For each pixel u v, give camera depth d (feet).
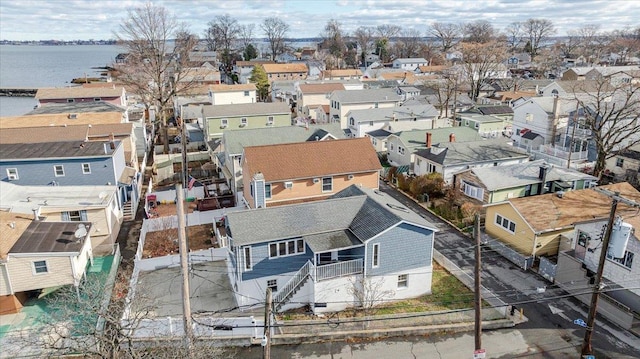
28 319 70.64
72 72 605.31
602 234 74.54
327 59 458.09
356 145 117.29
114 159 112.27
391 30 647.15
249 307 76.28
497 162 133.69
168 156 170.40
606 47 499.10
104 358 48.47
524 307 76.33
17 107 330.13
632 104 125.90
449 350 66.74
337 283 75.10
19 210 91.97
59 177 110.52
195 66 311.27
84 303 57.82
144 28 259.19
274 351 67.05
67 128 139.33
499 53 314.35
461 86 287.28
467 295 80.33
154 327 64.39
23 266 72.54
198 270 89.15
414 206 124.77
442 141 153.69
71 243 78.18
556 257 90.89
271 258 76.13
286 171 107.34
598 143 124.77
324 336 69.15
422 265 79.36
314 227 78.18
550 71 399.85
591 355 62.39
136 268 87.40
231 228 75.31
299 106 258.57
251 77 317.63
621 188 100.48
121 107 190.39
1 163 107.45
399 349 67.21
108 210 97.96
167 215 117.80
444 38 511.40
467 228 108.27
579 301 77.97
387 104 221.87
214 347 62.59
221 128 182.91
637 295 71.31
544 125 169.78
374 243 74.54
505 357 64.69
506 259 93.30
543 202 95.14
